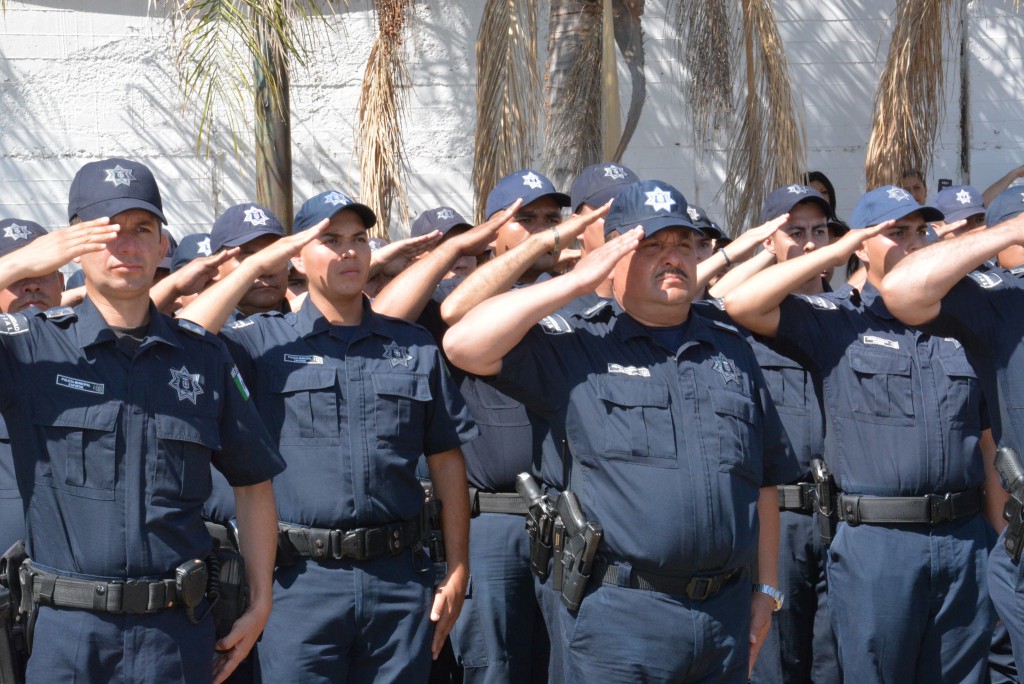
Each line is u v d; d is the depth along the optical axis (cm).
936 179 933
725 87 723
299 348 388
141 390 312
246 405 335
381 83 736
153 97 864
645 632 338
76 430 303
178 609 310
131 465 307
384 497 379
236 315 461
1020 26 945
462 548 402
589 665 346
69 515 303
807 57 938
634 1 711
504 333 332
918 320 371
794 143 732
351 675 380
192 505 316
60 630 302
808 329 436
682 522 335
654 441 342
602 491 345
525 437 452
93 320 314
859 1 939
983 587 432
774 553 378
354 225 393
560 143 653
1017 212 435
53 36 858
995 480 449
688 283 351
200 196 869
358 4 881
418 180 895
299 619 371
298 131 880
